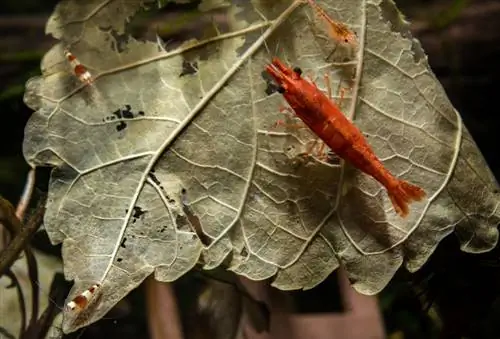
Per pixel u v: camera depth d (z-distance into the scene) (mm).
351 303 191
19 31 219
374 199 165
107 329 186
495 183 168
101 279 160
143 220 162
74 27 162
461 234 167
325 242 165
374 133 165
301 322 188
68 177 161
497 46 197
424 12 206
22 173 207
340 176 164
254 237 164
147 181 162
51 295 175
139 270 161
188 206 163
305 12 164
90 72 162
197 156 163
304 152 164
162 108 163
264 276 164
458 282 177
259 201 164
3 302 175
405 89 165
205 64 164
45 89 162
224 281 183
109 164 162
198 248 162
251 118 164
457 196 166
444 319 180
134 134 163
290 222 164
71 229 161
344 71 165
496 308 180
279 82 161
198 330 188
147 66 164
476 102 199
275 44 164
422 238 165
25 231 170
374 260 165
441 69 199
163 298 189
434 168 166
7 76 210
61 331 167
